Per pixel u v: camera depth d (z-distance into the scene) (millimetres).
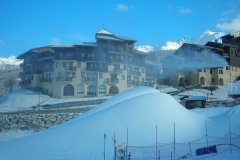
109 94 65688
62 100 57812
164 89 67000
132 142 21281
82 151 20641
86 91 63875
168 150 19750
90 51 65375
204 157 17172
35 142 22953
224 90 63406
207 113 33312
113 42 66375
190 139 21812
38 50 70062
